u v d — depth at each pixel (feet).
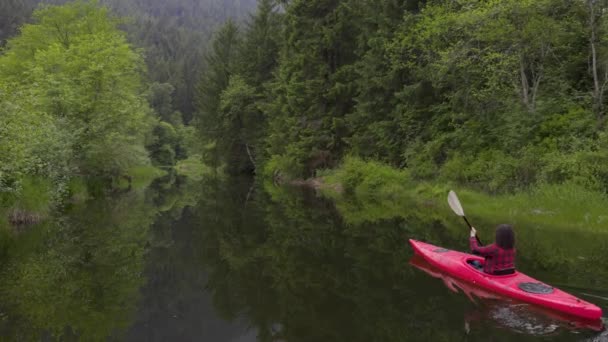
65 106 55.77
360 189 65.57
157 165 197.98
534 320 16.57
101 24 78.89
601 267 23.21
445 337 15.17
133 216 46.75
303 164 83.25
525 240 30.09
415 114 60.39
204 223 43.01
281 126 94.53
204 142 141.18
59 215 44.29
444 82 55.62
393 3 63.87
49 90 54.49
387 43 62.23
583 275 21.66
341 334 15.87
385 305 18.72
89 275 24.44
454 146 55.36
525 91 44.62
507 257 20.24
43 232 35.42
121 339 16.15
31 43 75.87
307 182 85.20
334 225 39.45
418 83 57.82
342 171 72.59
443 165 55.16
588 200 35.68
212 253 30.42
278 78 99.19
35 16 76.59
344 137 77.82
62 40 75.46
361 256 27.71
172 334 16.60
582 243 29.14
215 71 130.11
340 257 27.66
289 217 45.42
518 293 18.76
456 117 53.83
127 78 74.33
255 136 115.85
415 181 58.49
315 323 17.11
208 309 19.49
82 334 16.49
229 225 41.65
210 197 68.18
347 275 23.61
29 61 66.85
